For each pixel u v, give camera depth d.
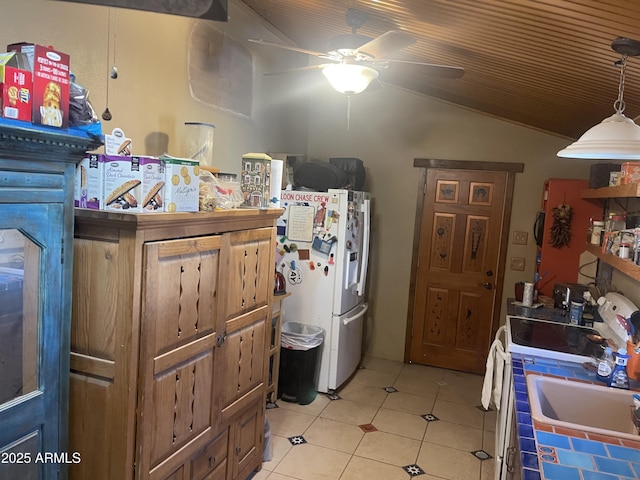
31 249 1.38
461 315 4.57
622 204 3.24
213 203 1.98
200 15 1.46
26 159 1.31
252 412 2.57
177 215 1.76
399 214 4.66
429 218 4.59
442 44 2.40
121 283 1.64
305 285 3.76
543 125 3.96
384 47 2.16
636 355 2.11
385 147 4.64
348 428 3.28
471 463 2.92
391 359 4.80
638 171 2.30
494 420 3.52
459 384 4.23
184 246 1.84
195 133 2.56
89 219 1.63
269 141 3.93
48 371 1.45
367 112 4.66
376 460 2.90
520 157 4.31
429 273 4.63
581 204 3.65
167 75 2.62
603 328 2.81
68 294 1.50
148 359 1.71
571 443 1.47
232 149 3.37
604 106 2.72
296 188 3.94
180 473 1.98
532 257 4.35
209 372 2.10
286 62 4.12
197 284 1.95
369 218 4.22
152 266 1.68
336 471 2.75
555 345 2.53
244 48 3.40
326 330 3.74
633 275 1.95
